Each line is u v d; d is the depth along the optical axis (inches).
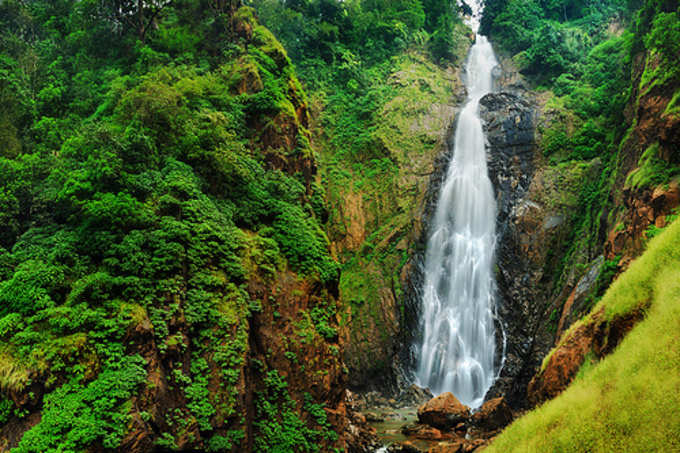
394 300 1478.8
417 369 1418.6
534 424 515.8
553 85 1916.8
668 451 367.2
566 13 2492.6
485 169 1670.8
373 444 882.8
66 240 542.6
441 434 932.6
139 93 725.3
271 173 825.5
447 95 1999.3
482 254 1534.2
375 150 1763.0
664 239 575.5
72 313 472.7
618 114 1537.9
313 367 672.4
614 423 423.8
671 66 1101.1
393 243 1588.3
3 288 482.6
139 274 543.2
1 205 577.0
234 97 903.7
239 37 1063.6
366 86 1939.0
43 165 653.9
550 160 1626.5
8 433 415.8
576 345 659.4
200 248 610.2
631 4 1988.2
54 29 1187.3
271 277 679.7
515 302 1419.8
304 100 1067.3
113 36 1116.5
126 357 478.3
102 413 435.8
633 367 458.3
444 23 2322.8
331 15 2078.0
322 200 937.5
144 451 446.3
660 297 507.8
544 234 1478.8
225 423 540.1
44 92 924.0
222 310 594.6
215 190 736.3
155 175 639.8
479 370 1376.7
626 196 1128.8
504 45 2353.6
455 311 1491.1
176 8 1151.0
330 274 757.9
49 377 435.2
